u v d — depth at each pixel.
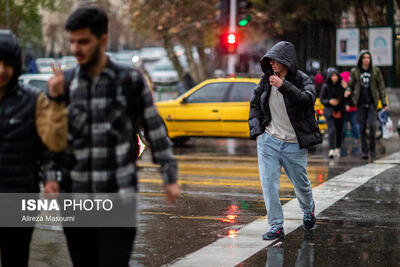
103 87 6.67
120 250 6.79
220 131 28.28
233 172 21.05
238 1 39.28
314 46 41.28
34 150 7.21
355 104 23.88
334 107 24.50
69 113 6.76
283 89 11.05
